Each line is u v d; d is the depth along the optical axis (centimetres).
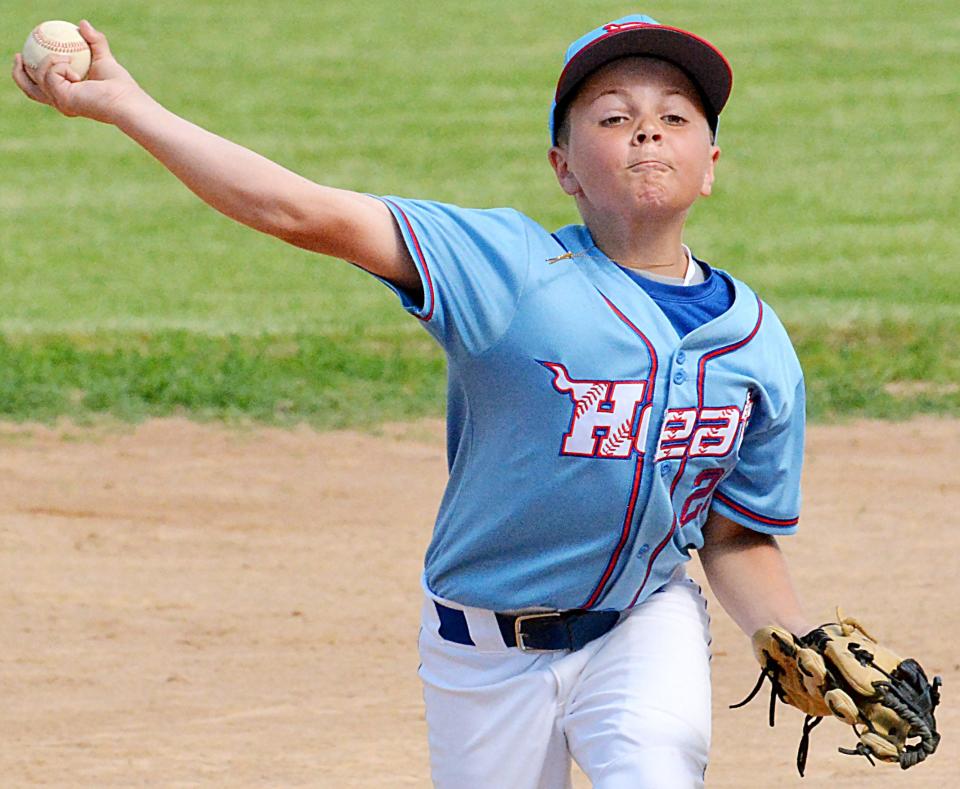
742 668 2364
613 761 1182
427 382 3900
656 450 1193
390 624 2538
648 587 1265
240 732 2100
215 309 4694
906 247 5578
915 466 3388
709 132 1249
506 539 1234
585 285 1184
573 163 1226
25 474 3200
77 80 1138
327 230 1114
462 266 1151
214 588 2677
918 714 1167
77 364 3925
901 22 8806
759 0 9281
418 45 8512
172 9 9131
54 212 6009
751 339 1224
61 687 2262
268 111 7412
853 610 2609
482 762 1292
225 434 3506
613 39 1185
